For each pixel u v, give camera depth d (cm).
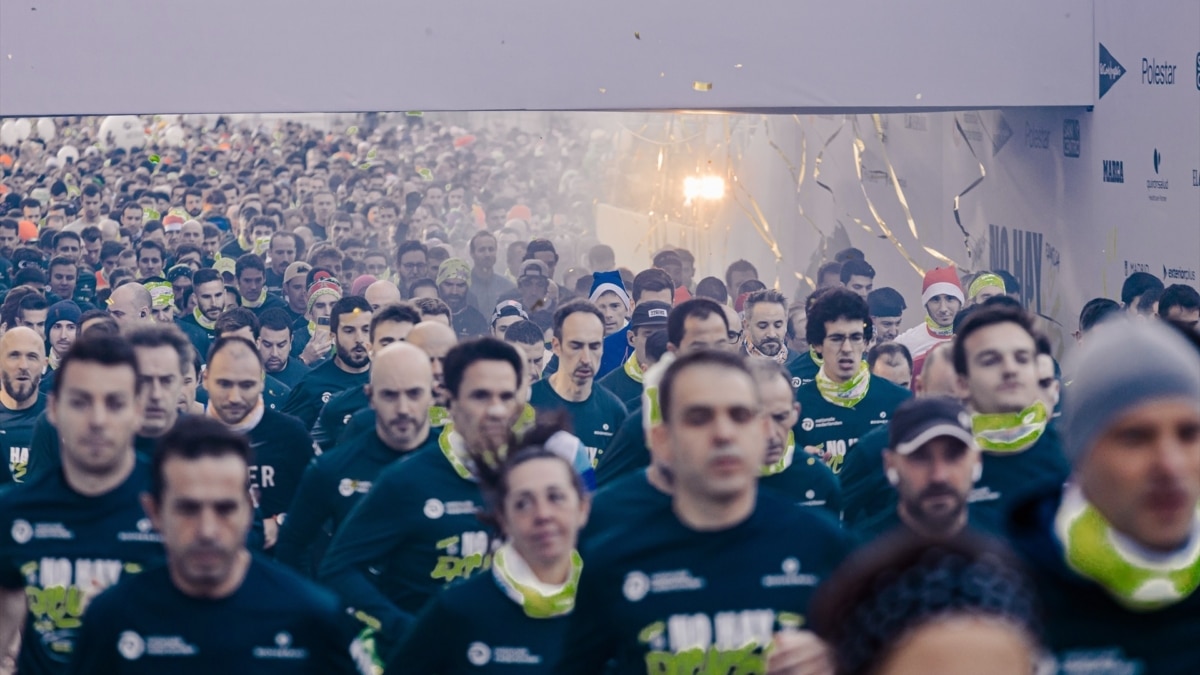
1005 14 1540
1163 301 1247
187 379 1011
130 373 711
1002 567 262
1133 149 1577
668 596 551
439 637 652
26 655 727
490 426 778
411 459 802
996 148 1903
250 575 600
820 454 1115
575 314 1092
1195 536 368
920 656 250
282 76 1477
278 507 998
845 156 2338
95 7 1455
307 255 2445
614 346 1449
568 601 646
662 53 1499
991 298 1212
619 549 554
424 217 2972
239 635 593
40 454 985
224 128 4275
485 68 1488
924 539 267
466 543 791
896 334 1633
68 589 715
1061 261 1755
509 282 2133
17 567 718
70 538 714
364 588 776
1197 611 371
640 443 869
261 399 992
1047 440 769
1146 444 351
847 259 1892
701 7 1498
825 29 1511
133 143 4038
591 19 1492
